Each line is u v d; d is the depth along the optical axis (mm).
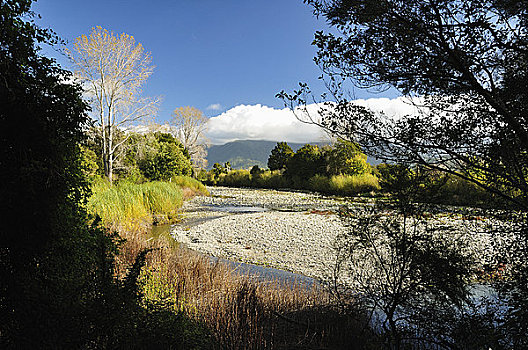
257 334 3648
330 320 3912
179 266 5430
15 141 2357
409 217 2898
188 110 41344
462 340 2469
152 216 13109
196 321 3629
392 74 2359
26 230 2430
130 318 2479
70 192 2877
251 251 8664
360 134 2455
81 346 2260
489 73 2287
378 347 2895
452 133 2389
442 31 2131
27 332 2127
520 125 2164
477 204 2557
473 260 2707
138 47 19797
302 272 6742
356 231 3227
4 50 2338
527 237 2262
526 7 1949
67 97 2670
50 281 2418
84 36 18109
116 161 21266
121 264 4992
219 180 51188
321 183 30984
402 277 2922
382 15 2223
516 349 2143
